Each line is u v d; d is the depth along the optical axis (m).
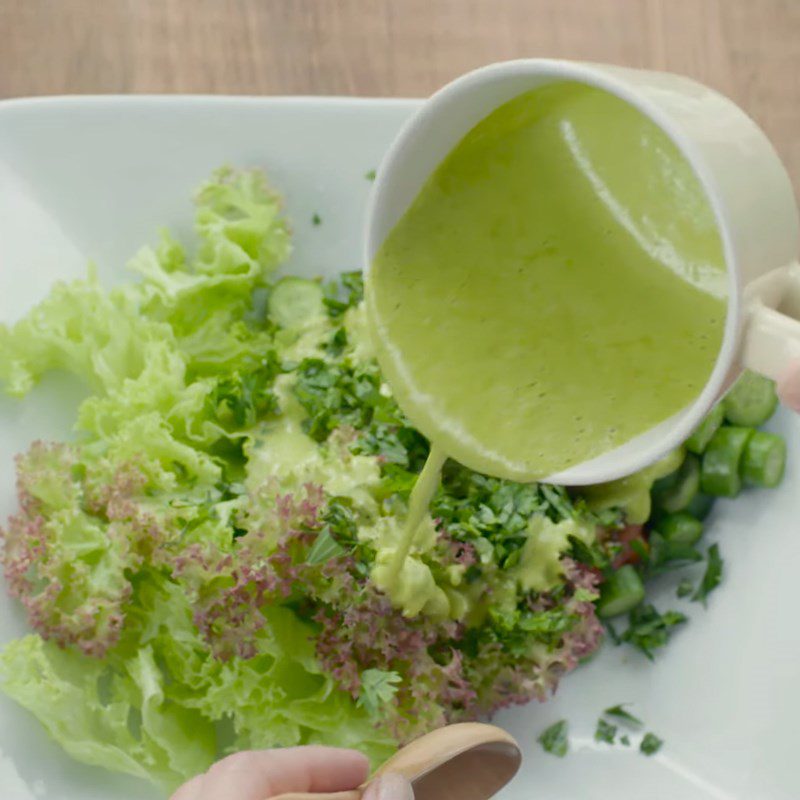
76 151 0.69
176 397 0.66
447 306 0.55
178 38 0.76
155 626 0.64
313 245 0.71
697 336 0.52
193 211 0.70
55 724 0.62
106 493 0.65
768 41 0.77
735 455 0.67
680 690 0.66
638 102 0.48
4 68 0.76
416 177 0.54
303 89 0.76
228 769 0.54
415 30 0.77
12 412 0.67
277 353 0.69
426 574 0.62
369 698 0.62
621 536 0.67
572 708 0.66
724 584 0.67
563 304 0.54
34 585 0.64
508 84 0.52
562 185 0.54
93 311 0.67
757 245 0.48
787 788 0.64
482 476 0.65
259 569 0.62
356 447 0.65
